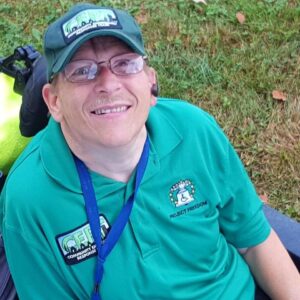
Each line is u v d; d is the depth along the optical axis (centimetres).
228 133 172
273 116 174
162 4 210
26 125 107
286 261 103
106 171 86
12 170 88
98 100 78
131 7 210
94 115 79
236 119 175
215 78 185
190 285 94
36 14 210
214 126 94
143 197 88
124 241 88
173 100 94
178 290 93
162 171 89
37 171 85
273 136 171
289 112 175
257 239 101
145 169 87
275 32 198
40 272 89
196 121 91
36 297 90
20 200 85
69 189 85
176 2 210
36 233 86
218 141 93
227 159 94
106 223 87
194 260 94
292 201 157
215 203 93
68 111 80
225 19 203
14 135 112
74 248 87
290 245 106
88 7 77
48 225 85
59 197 85
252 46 194
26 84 107
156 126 89
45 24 206
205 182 92
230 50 194
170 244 91
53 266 88
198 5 208
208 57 192
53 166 84
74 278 89
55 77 79
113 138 79
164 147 88
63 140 85
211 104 179
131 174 87
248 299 101
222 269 99
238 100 179
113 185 86
